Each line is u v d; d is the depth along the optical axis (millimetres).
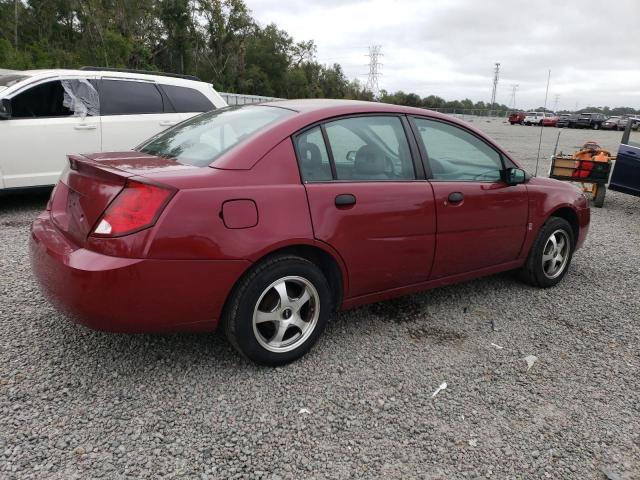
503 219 4059
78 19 37375
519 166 4273
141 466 2246
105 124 6922
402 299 4262
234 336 2865
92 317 2553
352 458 2373
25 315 3592
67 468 2205
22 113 6391
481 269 4082
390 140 3492
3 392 2701
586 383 3125
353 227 3145
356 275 3262
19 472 2164
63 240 2750
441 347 3469
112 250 2496
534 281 4570
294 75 69812
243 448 2395
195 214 2584
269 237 2797
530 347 3547
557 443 2561
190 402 2705
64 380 2842
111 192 2576
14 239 5395
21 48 34375
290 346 3076
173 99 7562
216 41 55094
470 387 3006
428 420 2680
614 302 4449
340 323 3750
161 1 48531
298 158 3010
